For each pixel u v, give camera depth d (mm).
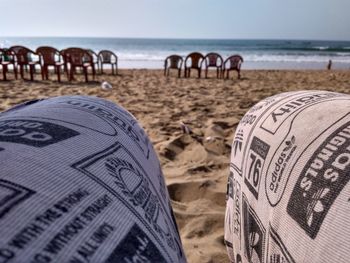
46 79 9188
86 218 623
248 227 1212
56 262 522
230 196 1538
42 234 550
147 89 7801
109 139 926
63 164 717
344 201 783
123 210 708
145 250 664
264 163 1146
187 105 5727
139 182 862
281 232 954
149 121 4547
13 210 563
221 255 1779
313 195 870
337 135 926
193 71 13883
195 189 2502
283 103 1303
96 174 745
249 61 28109
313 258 801
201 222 2088
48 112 955
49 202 610
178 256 821
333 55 35312
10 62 9195
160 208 903
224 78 11102
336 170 848
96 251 577
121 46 52969
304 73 14312
